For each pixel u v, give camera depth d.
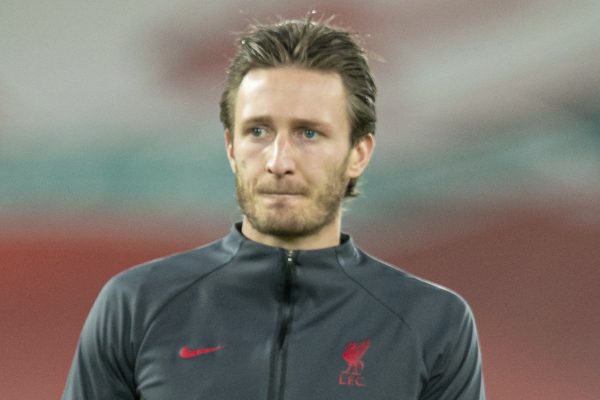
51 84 22.73
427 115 22.03
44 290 21.28
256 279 6.05
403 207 22.05
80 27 22.80
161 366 5.78
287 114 5.63
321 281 6.08
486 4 22.02
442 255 21.94
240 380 5.75
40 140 22.47
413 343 6.01
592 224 21.75
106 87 22.62
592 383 20.38
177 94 22.38
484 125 22.09
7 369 20.03
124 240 21.88
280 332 5.92
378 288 6.20
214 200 22.05
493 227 21.91
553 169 21.95
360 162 6.16
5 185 22.06
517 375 20.47
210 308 5.98
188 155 22.27
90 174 22.22
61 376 20.08
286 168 5.57
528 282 21.64
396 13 21.83
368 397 5.81
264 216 5.71
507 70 22.09
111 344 5.91
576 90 22.00
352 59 5.95
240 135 5.78
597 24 21.92
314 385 5.79
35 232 21.75
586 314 21.17
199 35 22.27
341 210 6.28
